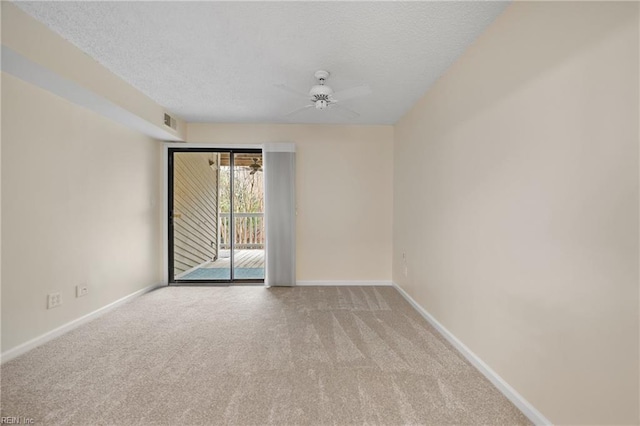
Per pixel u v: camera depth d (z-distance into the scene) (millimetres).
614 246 1195
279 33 2094
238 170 7270
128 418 1619
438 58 2430
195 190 5645
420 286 3285
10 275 2229
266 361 2225
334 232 4461
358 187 4461
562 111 1423
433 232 2936
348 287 4340
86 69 2412
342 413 1669
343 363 2199
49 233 2547
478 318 2139
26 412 1654
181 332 2750
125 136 3572
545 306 1533
